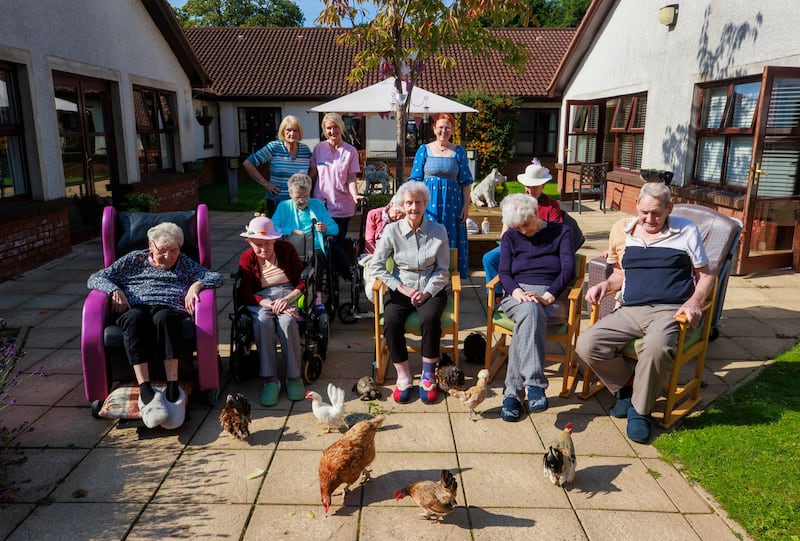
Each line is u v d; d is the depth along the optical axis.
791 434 3.44
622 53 12.05
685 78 9.44
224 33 21.83
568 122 13.81
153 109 11.88
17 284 6.75
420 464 3.21
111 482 3.03
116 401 3.52
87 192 9.23
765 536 2.65
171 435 3.50
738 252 7.01
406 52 7.48
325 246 5.18
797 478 3.03
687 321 3.43
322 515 2.79
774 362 4.51
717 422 3.63
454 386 3.85
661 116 10.29
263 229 4.03
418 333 3.98
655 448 3.41
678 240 3.70
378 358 4.14
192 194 13.56
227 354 4.72
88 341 3.48
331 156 5.82
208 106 18.67
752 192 6.82
